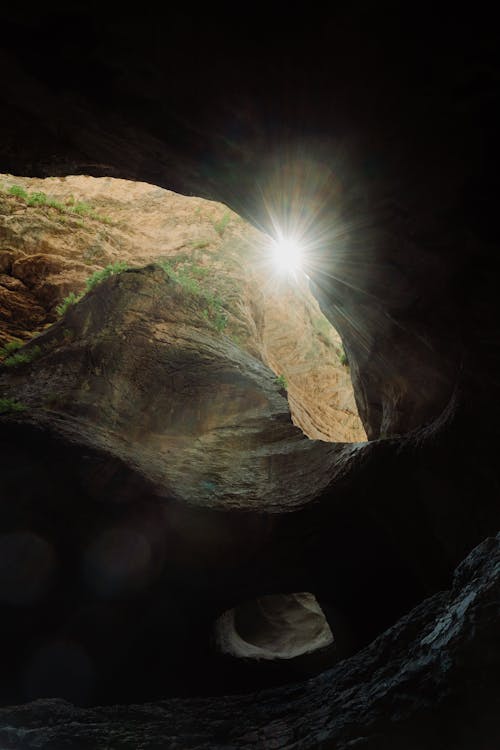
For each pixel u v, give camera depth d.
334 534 8.87
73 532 8.79
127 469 9.00
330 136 5.50
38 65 5.61
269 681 12.41
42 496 8.75
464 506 7.40
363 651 6.44
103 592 9.03
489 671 3.74
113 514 8.83
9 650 9.27
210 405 10.84
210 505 9.00
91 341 11.16
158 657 9.95
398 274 6.98
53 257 17.44
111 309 11.94
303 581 9.54
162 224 20.05
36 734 5.87
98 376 10.52
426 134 4.95
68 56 5.40
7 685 9.41
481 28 4.05
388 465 8.23
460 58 4.29
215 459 9.91
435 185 5.30
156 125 6.21
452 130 4.79
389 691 4.43
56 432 9.07
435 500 7.74
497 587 4.12
